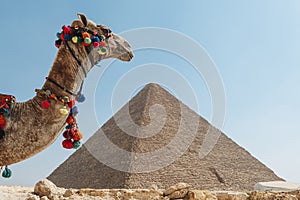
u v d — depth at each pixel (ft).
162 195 34.04
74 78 21.04
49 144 20.22
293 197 29.78
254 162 357.61
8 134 19.20
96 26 22.11
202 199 31.19
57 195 36.91
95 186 286.66
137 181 267.80
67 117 20.89
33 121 19.83
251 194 31.48
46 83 20.90
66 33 21.06
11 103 19.84
